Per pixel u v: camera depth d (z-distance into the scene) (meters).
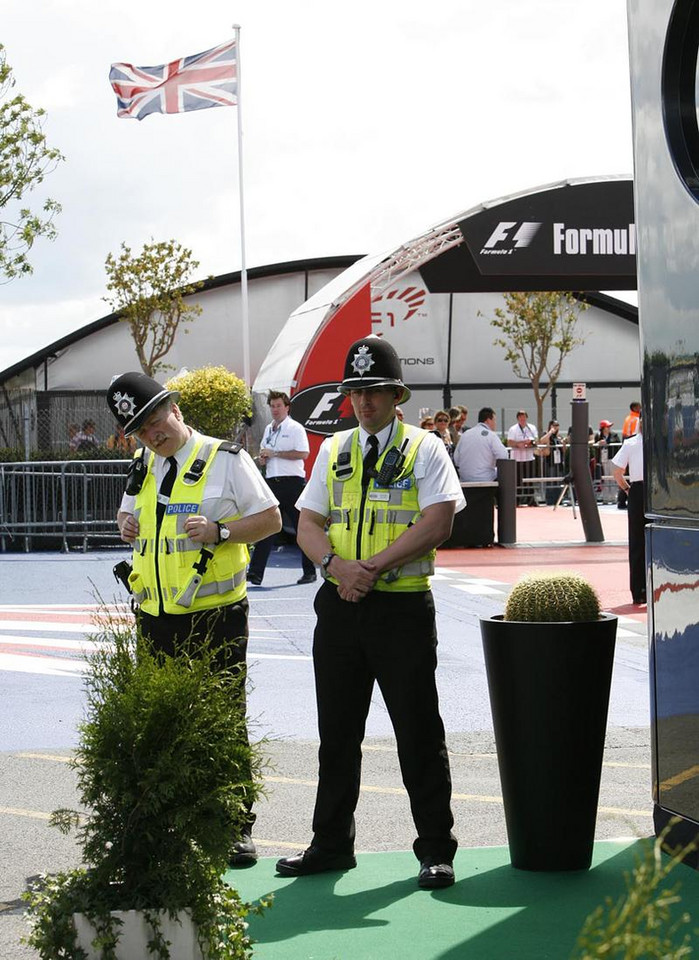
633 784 7.07
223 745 3.87
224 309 44.72
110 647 4.16
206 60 28.38
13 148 27.58
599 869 5.50
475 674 10.57
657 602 5.02
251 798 3.95
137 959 3.66
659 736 5.01
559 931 4.76
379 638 5.45
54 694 9.91
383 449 5.59
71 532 21.72
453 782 7.20
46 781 7.26
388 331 43.81
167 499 5.71
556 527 25.78
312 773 7.43
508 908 5.02
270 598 15.31
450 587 16.11
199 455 5.75
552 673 5.33
